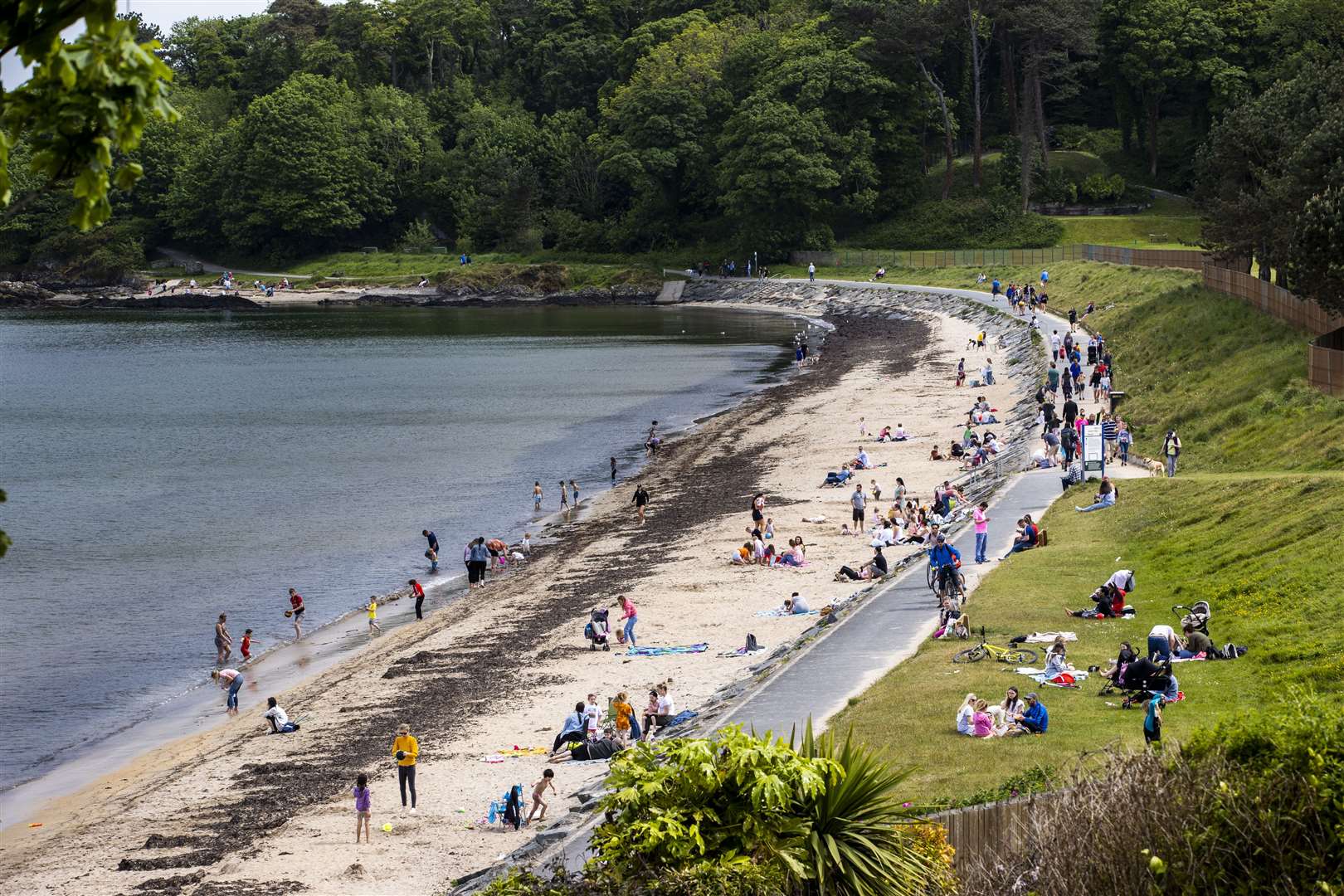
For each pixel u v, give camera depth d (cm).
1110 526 5734
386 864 3472
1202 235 11438
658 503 8500
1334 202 7425
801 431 10556
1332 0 18825
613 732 4331
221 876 3441
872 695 3931
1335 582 4147
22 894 3438
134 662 5697
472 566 6825
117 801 4134
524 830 3662
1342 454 6091
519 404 13100
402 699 4972
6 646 5909
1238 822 1842
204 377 15938
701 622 5659
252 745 4597
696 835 1894
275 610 6481
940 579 4853
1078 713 3562
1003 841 2180
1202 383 8619
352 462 10325
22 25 1009
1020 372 11850
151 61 1034
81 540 7938
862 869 1939
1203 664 3881
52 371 16862
